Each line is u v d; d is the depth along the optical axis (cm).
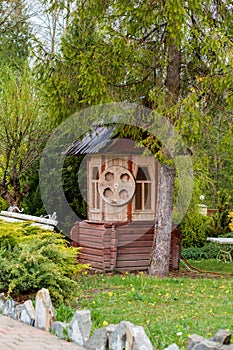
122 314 683
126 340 472
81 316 530
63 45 1017
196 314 684
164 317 668
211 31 927
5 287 709
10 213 1249
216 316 679
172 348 448
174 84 1039
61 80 1005
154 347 507
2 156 1491
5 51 2086
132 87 1032
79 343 525
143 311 706
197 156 1049
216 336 439
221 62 921
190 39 986
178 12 886
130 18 962
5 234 765
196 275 1102
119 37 945
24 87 1453
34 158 1462
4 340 538
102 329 501
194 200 1336
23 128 1431
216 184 1919
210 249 1465
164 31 996
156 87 988
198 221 1544
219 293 860
